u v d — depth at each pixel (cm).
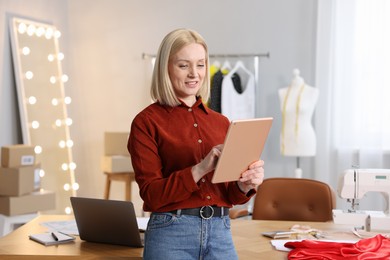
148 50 614
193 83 211
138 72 617
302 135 533
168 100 212
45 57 555
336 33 554
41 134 539
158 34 612
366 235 277
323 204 367
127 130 622
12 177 447
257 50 587
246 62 591
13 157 451
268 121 202
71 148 604
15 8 530
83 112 630
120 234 252
